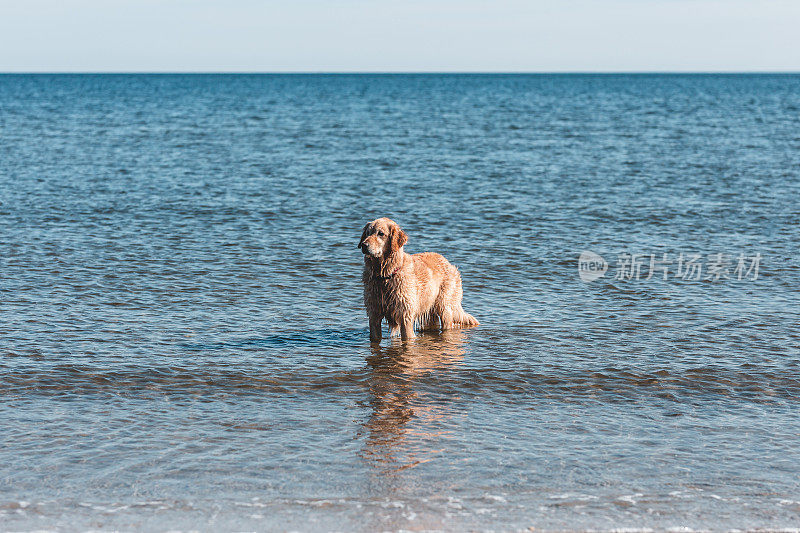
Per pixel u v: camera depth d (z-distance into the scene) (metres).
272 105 95.25
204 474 7.12
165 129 56.47
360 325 12.45
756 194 26.95
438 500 6.65
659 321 12.59
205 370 10.08
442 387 9.59
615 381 9.82
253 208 23.73
